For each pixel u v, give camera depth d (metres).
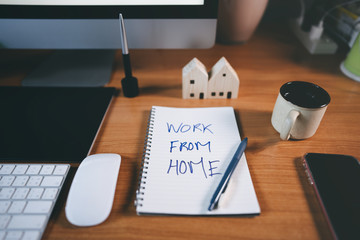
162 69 0.56
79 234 0.27
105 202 0.28
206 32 0.46
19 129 0.38
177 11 0.44
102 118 0.41
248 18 0.58
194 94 0.46
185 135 0.38
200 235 0.27
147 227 0.27
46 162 0.34
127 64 0.44
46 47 0.48
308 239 0.26
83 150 0.35
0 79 0.51
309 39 0.62
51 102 0.44
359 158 0.35
